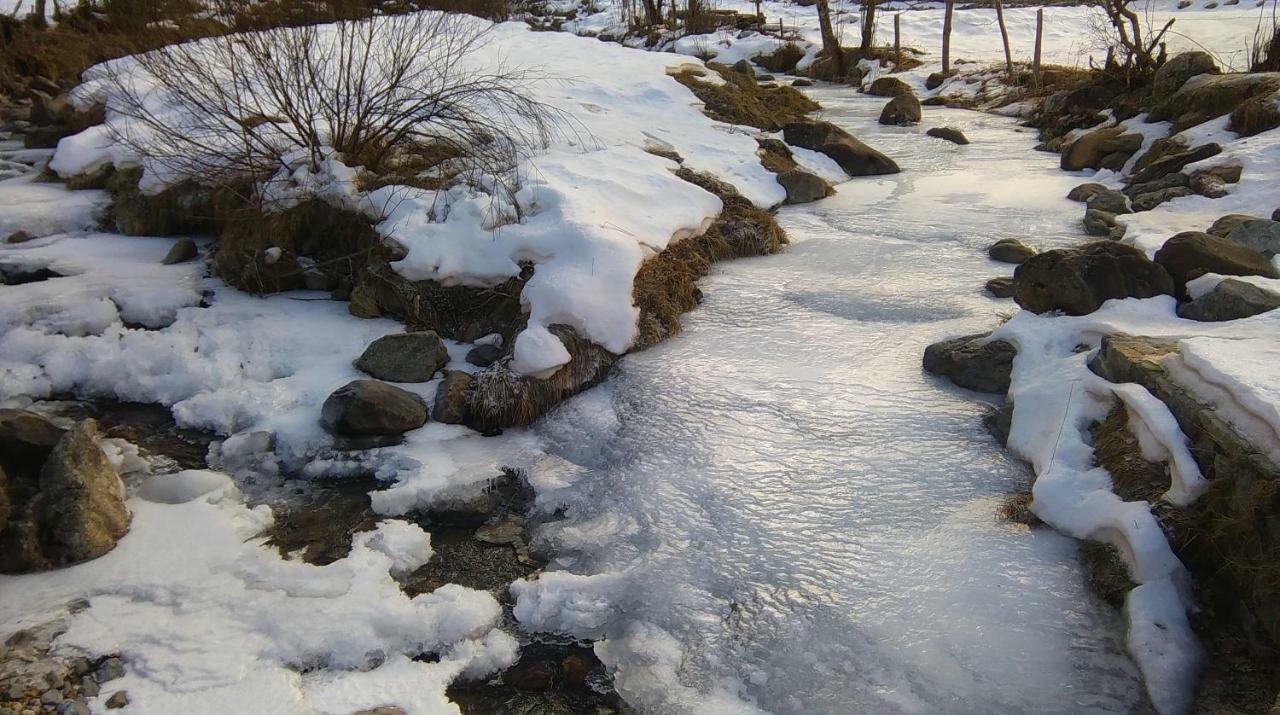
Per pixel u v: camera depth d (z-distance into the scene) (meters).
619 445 5.69
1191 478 4.22
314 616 4.20
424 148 8.33
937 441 5.49
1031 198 10.23
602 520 5.05
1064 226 9.12
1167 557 4.12
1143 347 5.15
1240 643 3.86
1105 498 4.52
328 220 7.62
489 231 7.12
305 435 5.72
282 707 3.71
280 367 6.45
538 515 5.17
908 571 4.45
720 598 4.40
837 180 11.17
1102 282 6.06
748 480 5.22
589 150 9.05
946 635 4.07
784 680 3.93
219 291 7.51
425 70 8.53
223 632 4.09
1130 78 13.78
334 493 5.32
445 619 4.25
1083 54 19.59
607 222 7.31
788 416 5.81
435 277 6.95
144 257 8.16
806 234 9.24
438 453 5.63
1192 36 19.05
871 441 5.52
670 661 4.06
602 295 6.60
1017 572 4.40
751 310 7.38
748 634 4.18
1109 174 11.04
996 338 6.14
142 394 6.29
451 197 7.45
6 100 13.95
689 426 5.77
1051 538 4.60
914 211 9.88
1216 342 4.73
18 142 11.83
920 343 6.70
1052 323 6.02
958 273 7.98
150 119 8.58
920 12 27.67
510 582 4.63
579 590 4.48
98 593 4.31
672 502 5.10
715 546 4.74
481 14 16.73
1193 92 11.45
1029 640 4.02
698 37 23.41
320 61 7.99
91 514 4.60
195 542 4.72
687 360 6.57
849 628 4.15
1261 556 3.83
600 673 4.04
